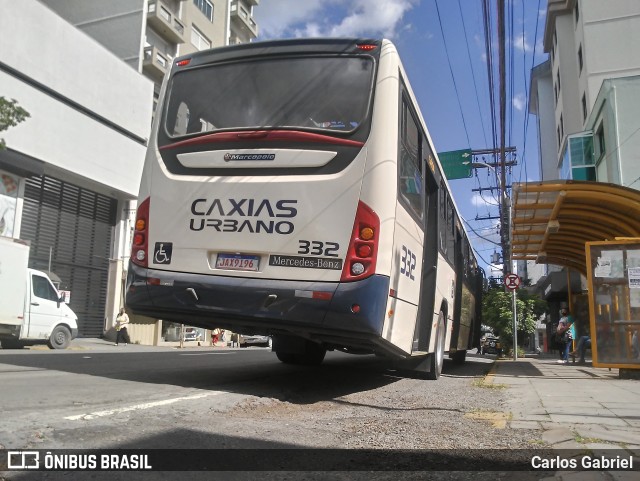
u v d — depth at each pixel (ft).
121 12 96.63
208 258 20.20
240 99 21.57
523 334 81.30
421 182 26.04
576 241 47.14
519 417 18.60
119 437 13.41
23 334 50.67
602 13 88.02
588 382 30.42
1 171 61.82
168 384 22.76
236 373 29.07
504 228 72.49
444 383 30.96
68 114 69.82
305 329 19.30
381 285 18.99
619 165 66.74
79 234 76.38
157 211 21.30
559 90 104.17
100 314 80.02
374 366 39.17
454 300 39.22
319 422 17.34
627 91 68.59
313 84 21.02
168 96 22.86
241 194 20.18
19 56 62.69
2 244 48.49
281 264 19.35
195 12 113.70
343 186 19.45
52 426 13.79
